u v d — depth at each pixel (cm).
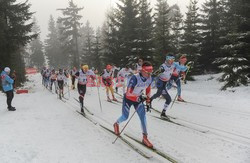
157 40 1858
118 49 2534
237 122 659
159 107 909
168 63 719
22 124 736
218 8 2017
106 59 2619
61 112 915
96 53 3234
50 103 1168
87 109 953
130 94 523
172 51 1848
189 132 598
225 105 881
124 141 548
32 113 910
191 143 527
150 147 504
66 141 568
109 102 1101
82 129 663
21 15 2183
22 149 518
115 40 2592
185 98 1080
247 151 469
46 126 706
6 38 2012
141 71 493
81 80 888
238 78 1251
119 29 2562
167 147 512
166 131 616
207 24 2084
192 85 1589
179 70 944
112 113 856
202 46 2111
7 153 496
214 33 2047
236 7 1326
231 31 1319
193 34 1841
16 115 882
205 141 533
